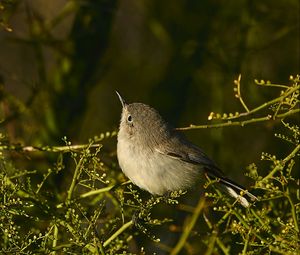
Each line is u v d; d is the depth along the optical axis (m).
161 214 12.89
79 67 13.08
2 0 9.41
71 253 7.49
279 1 15.27
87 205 9.15
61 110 12.78
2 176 7.70
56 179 11.38
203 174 9.62
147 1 15.98
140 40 16.58
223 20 15.12
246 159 14.29
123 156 9.56
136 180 9.59
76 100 12.97
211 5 15.35
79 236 7.36
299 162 13.19
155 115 9.63
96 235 7.39
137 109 9.62
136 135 9.48
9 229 7.33
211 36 15.07
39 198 8.15
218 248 9.15
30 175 11.16
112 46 16.47
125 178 9.88
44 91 12.62
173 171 9.47
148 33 16.55
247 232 7.64
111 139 14.59
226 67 14.52
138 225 7.92
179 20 15.44
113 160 10.78
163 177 9.46
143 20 16.50
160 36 15.14
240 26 14.62
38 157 11.30
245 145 14.59
